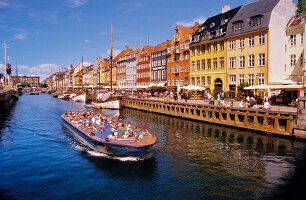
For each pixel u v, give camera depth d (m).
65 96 92.69
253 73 42.59
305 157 19.33
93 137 19.98
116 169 17.00
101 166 17.50
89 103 67.38
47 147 22.53
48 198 13.35
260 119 27.25
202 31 53.50
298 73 39.03
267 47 40.19
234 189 14.27
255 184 14.87
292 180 15.37
